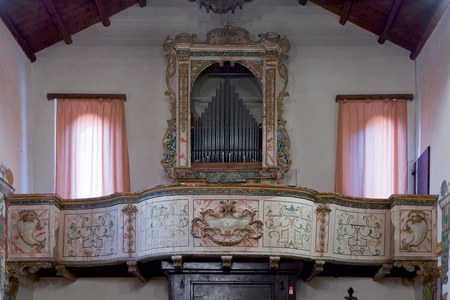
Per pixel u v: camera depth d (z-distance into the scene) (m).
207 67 22.41
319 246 19.62
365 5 21.53
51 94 22.41
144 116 22.53
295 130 22.47
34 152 22.25
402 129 22.23
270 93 22.16
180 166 21.78
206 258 19.27
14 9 20.19
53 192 22.06
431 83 20.72
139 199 19.80
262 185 19.09
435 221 19.86
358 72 22.69
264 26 22.86
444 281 18.95
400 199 19.94
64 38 22.28
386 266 20.05
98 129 22.23
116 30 22.86
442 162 19.44
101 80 22.67
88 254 20.22
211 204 19.02
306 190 19.39
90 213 20.36
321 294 21.64
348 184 22.02
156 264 20.39
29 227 19.95
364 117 22.31
